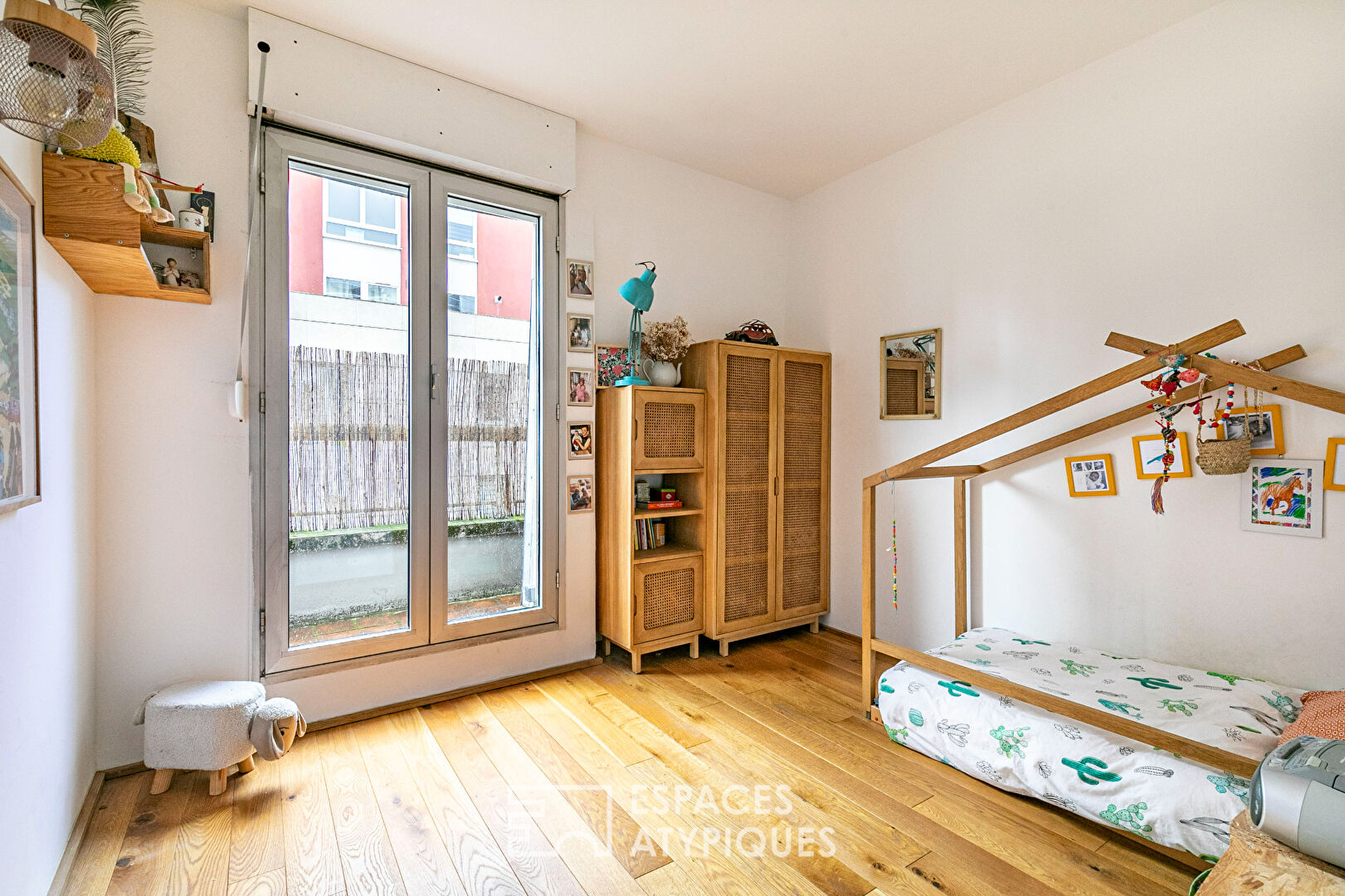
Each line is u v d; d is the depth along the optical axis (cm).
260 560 253
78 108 118
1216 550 246
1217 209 244
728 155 371
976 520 325
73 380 193
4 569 135
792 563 385
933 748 238
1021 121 305
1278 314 230
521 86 296
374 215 282
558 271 333
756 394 366
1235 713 205
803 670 334
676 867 179
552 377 330
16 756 141
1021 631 306
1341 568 217
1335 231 218
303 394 264
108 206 170
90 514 213
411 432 287
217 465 245
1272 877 92
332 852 184
